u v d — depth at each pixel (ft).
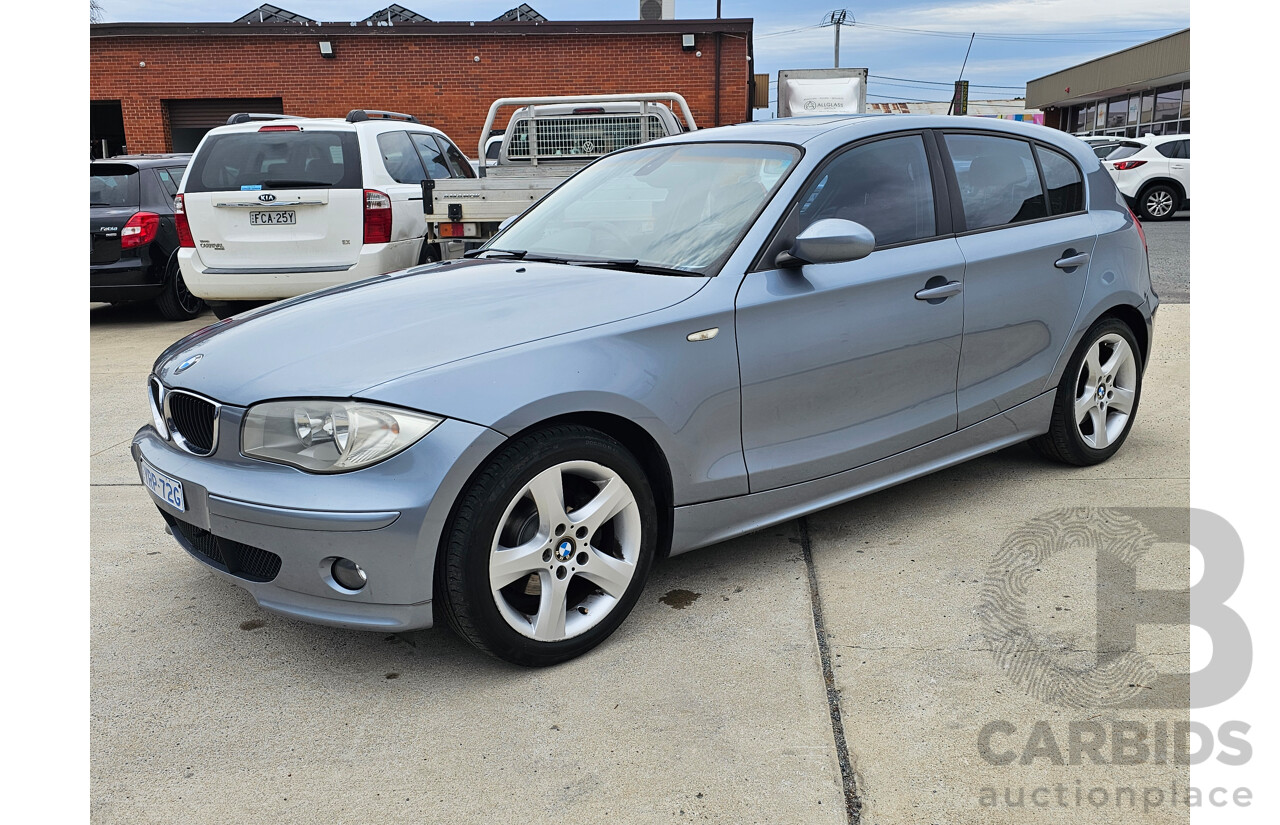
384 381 8.06
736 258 9.99
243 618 10.09
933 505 12.67
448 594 8.27
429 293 9.98
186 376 9.09
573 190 12.80
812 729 7.84
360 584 8.16
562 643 8.86
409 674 8.93
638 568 9.30
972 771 7.27
